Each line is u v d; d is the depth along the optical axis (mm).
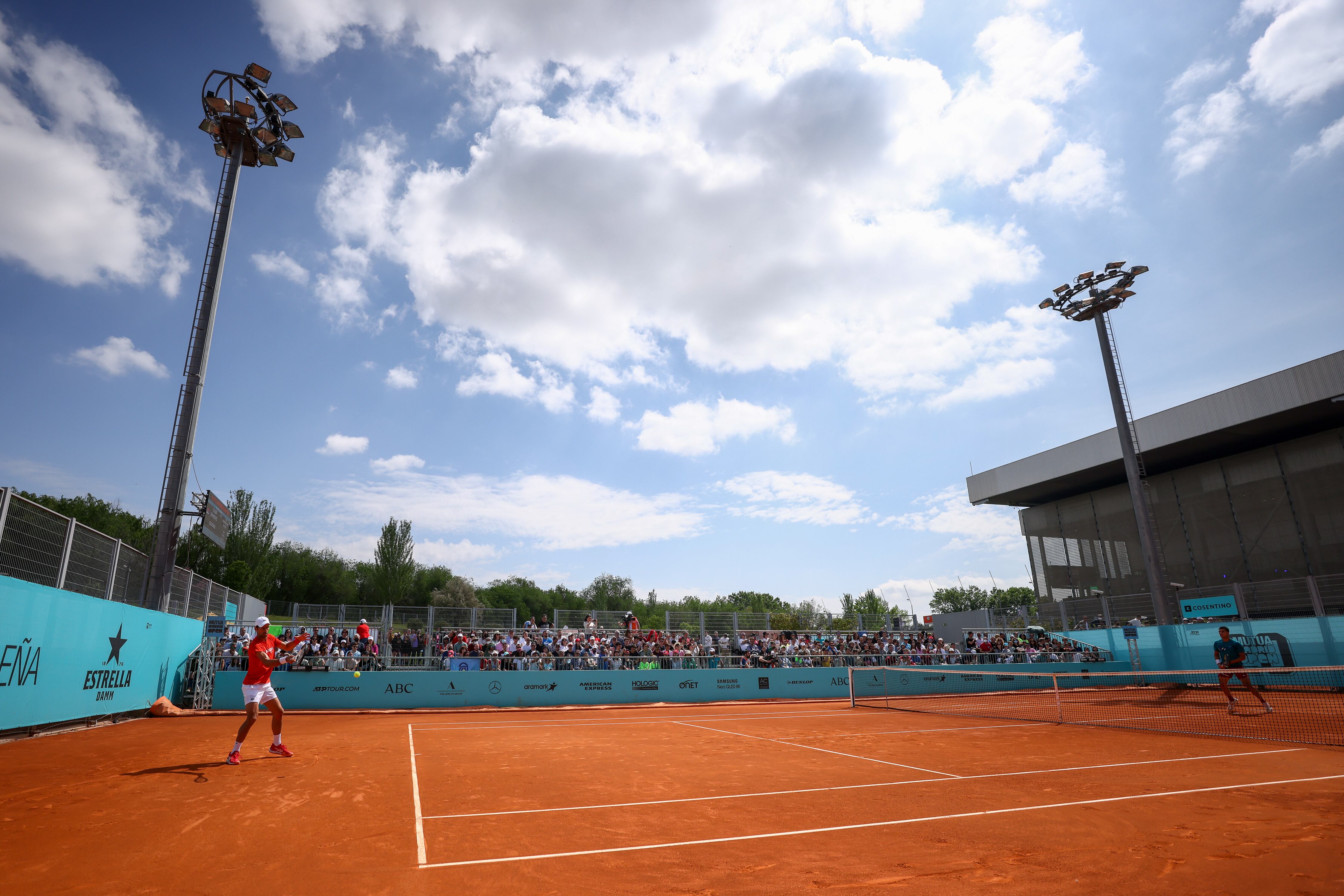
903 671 26703
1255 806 7414
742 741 13688
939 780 9078
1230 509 37375
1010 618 38812
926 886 4816
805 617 34438
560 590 66750
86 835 5797
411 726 16656
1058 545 47469
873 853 5617
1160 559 30109
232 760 9672
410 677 22281
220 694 20031
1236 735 14039
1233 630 27719
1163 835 6164
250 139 22562
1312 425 33781
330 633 24031
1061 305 32656
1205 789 8391
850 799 7797
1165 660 29609
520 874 4996
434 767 9953
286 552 64188
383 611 27000
